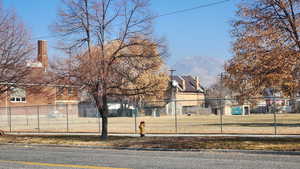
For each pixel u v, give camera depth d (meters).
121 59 22.84
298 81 16.20
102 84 22.19
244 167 12.14
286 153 16.03
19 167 13.05
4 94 35.69
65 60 23.02
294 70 16.23
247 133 26.02
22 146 23.23
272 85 16.64
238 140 20.06
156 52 23.00
